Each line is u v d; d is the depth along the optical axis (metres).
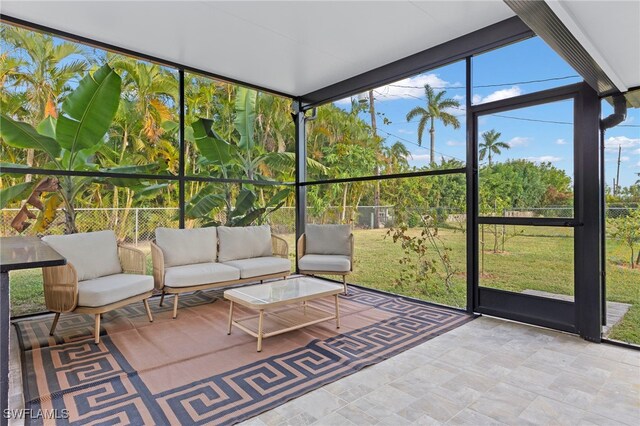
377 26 3.40
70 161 3.70
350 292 4.61
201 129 4.63
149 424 1.77
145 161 5.36
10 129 3.32
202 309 3.81
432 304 4.02
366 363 2.48
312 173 6.02
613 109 2.98
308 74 4.67
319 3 3.02
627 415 1.87
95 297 2.81
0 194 3.44
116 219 4.48
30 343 2.81
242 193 5.06
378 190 5.06
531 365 2.46
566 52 2.32
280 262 4.34
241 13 3.19
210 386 2.16
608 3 1.78
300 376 2.29
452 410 1.91
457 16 3.22
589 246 2.96
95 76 3.57
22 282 3.88
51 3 3.03
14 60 4.28
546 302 3.22
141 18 3.29
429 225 4.42
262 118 6.49
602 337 2.94
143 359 2.53
